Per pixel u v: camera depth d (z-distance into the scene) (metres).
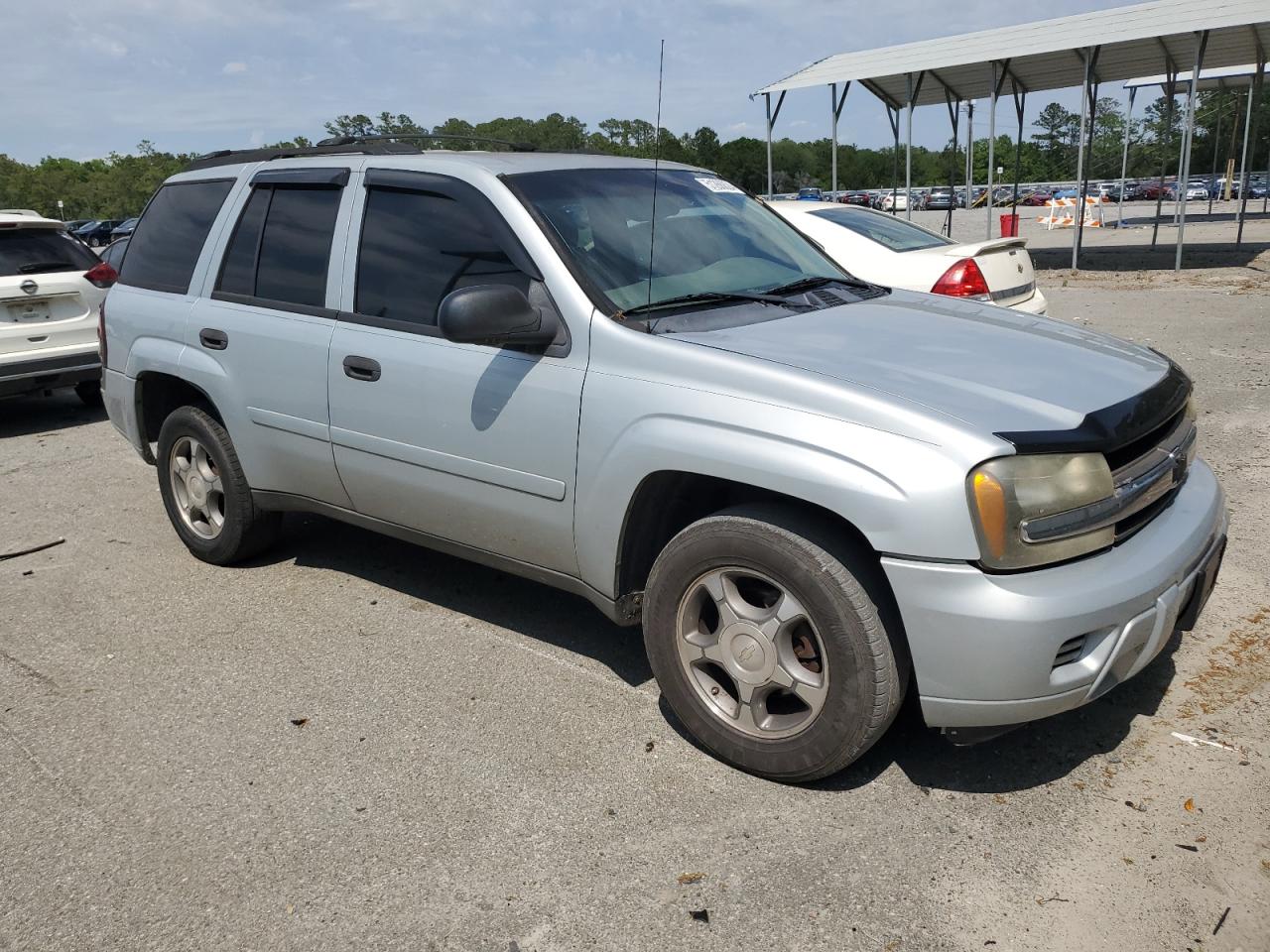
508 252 3.52
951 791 2.99
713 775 3.11
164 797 3.08
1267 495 5.36
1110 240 25.17
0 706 3.68
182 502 5.04
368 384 3.86
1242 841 2.71
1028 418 2.75
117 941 2.50
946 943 2.40
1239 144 57.38
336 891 2.65
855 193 52.62
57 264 8.23
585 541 3.36
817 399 2.82
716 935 2.45
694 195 4.20
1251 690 3.46
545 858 2.75
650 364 3.13
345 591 4.63
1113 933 2.41
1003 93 22.39
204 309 4.58
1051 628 2.60
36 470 7.05
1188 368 8.60
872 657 2.78
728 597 3.04
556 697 3.62
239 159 4.76
